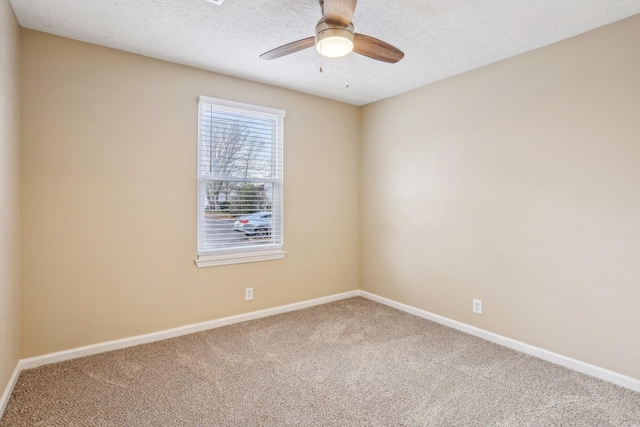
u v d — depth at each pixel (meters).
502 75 2.82
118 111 2.68
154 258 2.87
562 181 2.48
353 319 3.44
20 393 2.09
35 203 2.39
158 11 2.15
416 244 3.57
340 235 4.08
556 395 2.12
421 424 1.85
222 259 3.19
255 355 2.65
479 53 2.70
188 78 2.98
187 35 2.46
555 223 2.53
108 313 2.68
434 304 3.41
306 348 2.78
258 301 3.47
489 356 2.65
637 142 2.15
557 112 2.50
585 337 2.39
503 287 2.85
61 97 2.46
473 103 3.03
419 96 3.51
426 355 2.66
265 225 3.51
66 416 1.89
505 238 2.82
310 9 2.12
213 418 1.89
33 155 2.38
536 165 2.62
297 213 3.72
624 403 2.04
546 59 2.55
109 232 2.67
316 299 3.90
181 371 2.39
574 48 2.41
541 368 2.46
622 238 2.22
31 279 2.40
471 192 3.06
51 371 2.36
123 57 2.69
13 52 2.12
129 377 2.30
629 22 2.17
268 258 3.50
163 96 2.87
